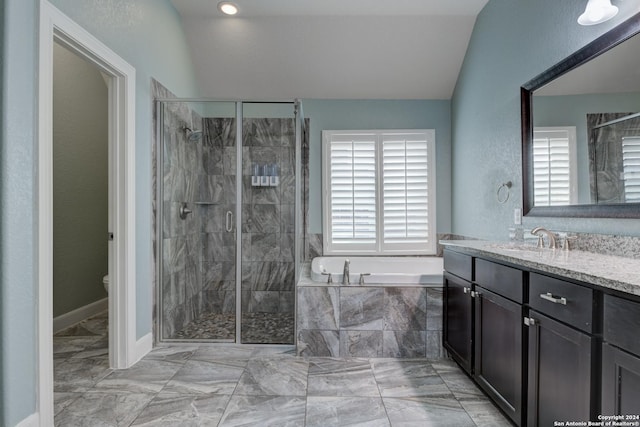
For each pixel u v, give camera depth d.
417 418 1.72
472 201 3.19
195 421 1.69
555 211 2.03
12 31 1.40
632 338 0.98
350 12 3.06
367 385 2.06
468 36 3.24
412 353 2.47
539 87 2.17
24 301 1.46
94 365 2.31
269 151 3.13
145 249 2.51
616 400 1.03
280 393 1.96
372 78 3.60
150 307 2.58
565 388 1.25
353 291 2.47
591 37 1.77
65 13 1.69
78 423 1.67
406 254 3.75
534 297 1.44
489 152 2.85
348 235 3.77
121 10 2.19
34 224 1.51
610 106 1.67
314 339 2.48
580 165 1.85
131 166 2.29
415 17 3.12
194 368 2.28
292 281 3.15
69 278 3.16
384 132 3.76
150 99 2.58
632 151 1.56
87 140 3.39
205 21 3.17
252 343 2.71
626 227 1.60
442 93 3.72
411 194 3.75
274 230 3.15
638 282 0.98
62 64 3.10
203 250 3.04
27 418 1.48
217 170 3.01
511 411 1.58
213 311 3.06
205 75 3.56
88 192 3.40
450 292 2.33
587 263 1.37
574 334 1.20
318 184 3.79
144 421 1.69
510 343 1.60
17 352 1.43
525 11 2.33
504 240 2.61
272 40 3.30
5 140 1.38
